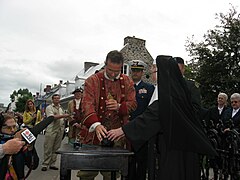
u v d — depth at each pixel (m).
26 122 7.76
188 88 2.90
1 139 3.23
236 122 5.20
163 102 2.69
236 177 3.53
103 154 2.48
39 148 12.58
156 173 2.82
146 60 27.12
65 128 8.52
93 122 3.16
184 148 2.67
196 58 17.27
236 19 16.83
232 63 16.45
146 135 2.70
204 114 6.09
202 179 4.20
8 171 3.13
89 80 3.47
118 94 3.54
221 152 3.83
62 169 2.48
